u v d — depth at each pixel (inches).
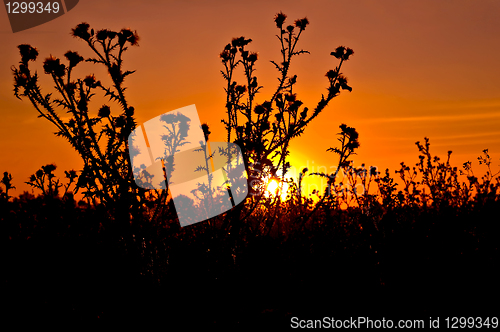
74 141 151.0
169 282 162.2
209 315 165.9
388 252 212.2
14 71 151.2
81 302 151.8
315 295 198.5
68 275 151.4
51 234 157.8
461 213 232.8
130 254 151.6
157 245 163.3
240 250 185.8
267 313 178.1
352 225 223.9
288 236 203.9
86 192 149.9
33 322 147.3
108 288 150.7
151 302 153.9
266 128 182.9
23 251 153.7
